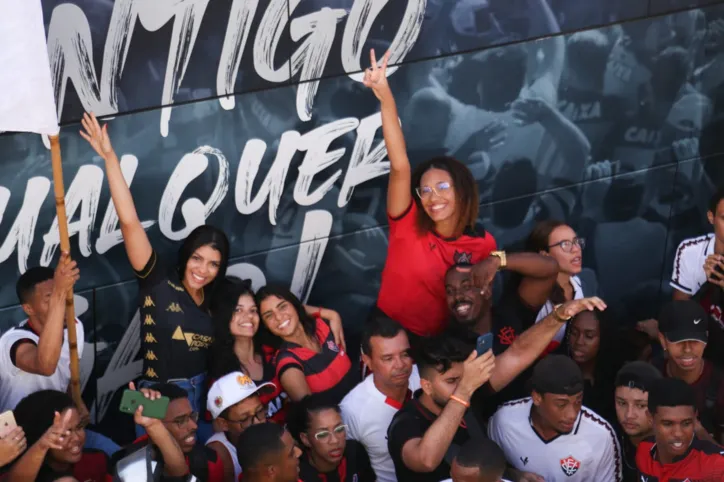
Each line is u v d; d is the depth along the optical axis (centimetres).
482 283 805
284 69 865
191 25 826
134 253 786
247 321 805
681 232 1068
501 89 951
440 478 738
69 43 792
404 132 925
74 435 705
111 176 766
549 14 951
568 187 1003
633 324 1071
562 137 988
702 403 834
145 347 806
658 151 1033
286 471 679
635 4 981
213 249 790
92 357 858
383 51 898
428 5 903
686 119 1036
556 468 766
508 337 853
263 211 888
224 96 851
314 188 902
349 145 905
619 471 786
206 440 805
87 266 840
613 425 850
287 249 905
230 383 754
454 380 730
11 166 797
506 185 976
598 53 980
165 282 796
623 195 1029
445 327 856
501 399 842
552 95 973
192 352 805
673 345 819
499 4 929
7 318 826
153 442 689
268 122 871
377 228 934
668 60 1010
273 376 823
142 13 808
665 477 747
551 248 896
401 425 735
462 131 946
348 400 783
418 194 813
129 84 818
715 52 1027
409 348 774
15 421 693
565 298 900
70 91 801
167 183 849
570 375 744
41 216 816
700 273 931
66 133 808
